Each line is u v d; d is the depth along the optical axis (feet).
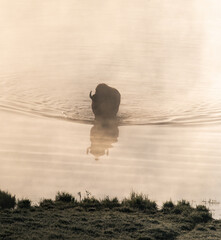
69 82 307.78
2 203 150.00
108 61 371.15
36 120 236.22
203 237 130.21
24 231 127.03
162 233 130.31
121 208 150.00
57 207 149.69
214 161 195.93
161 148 208.23
